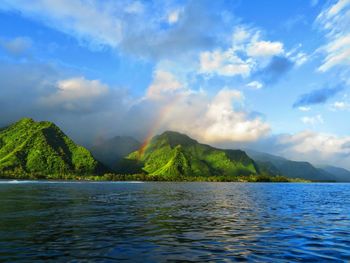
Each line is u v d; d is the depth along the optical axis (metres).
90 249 22.08
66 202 60.88
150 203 63.41
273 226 33.94
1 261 18.81
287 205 63.38
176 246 23.50
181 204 61.91
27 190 108.75
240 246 23.81
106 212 45.12
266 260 20.05
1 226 31.30
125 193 103.25
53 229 29.83
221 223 35.84
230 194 107.81
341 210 53.62
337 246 24.17
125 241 24.97
